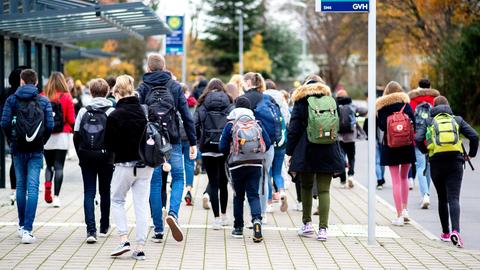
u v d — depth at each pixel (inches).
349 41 2432.3
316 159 459.2
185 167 610.9
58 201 579.5
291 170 462.9
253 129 454.6
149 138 398.6
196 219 539.8
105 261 400.8
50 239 456.8
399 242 467.8
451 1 1471.5
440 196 476.4
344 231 502.9
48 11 631.2
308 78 473.1
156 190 451.2
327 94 462.9
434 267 403.2
